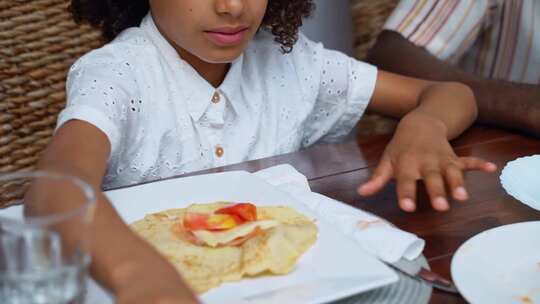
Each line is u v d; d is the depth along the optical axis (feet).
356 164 2.96
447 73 4.16
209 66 3.55
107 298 1.81
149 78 3.39
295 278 1.96
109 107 3.00
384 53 4.59
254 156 3.75
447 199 2.64
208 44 3.26
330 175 2.85
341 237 2.15
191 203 2.44
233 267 2.01
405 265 2.14
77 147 2.56
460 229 2.43
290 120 3.89
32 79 4.46
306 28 6.04
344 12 6.29
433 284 2.05
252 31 3.32
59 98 4.58
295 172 2.73
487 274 2.04
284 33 3.92
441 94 3.56
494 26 4.94
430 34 4.68
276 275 1.98
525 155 3.13
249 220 2.23
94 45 4.65
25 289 1.48
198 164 3.58
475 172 2.89
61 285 1.51
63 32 4.52
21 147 4.50
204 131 3.57
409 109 3.89
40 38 4.45
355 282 1.91
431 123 3.12
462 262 2.06
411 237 2.20
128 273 1.74
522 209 2.58
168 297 1.63
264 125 3.80
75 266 1.53
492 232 2.23
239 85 3.67
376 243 2.19
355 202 2.62
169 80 3.48
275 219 2.26
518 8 4.83
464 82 3.92
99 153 2.58
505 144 3.28
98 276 1.78
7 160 4.45
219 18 3.16
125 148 3.32
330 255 2.06
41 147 4.57
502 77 4.99
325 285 1.91
